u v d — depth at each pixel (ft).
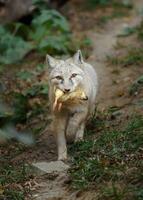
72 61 36.04
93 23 72.38
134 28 65.05
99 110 42.88
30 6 68.03
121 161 31.91
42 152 38.14
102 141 35.63
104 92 46.83
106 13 77.87
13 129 43.09
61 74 34.55
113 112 41.45
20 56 59.21
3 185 32.60
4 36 60.54
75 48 60.08
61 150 35.50
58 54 58.70
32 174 33.65
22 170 34.22
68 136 37.99
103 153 33.42
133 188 28.45
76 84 34.83
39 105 47.26
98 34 66.95
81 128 37.42
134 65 51.44
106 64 54.03
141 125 36.14
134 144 33.83
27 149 39.27
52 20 63.31
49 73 35.88
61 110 35.24
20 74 53.78
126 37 63.46
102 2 82.28
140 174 29.37
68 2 82.84
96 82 40.11
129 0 85.76
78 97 35.09
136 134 35.06
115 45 60.54
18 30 63.77
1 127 43.75
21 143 40.81
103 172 30.68
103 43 62.44
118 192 28.63
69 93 34.60
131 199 27.78
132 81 47.34
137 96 43.60
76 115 36.47
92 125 40.14
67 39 63.26
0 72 54.85
